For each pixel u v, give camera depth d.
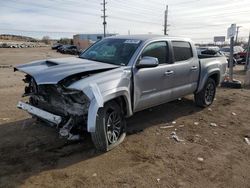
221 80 8.38
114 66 5.06
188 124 6.46
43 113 4.64
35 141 5.16
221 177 4.20
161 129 6.05
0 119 6.33
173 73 6.26
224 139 5.65
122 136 5.30
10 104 7.64
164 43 6.18
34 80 4.90
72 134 4.63
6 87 10.38
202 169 4.40
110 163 4.45
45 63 5.28
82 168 4.27
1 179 3.91
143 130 5.94
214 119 6.93
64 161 4.47
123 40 5.93
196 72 7.15
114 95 4.68
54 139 5.27
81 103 4.52
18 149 4.83
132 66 5.24
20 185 3.79
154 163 4.52
